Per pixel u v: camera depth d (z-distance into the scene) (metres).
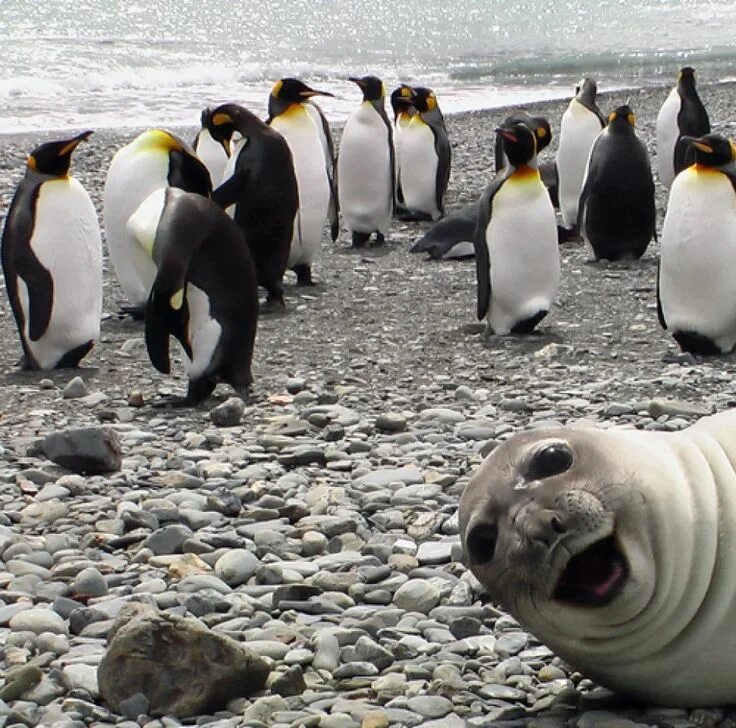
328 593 3.85
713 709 2.84
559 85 25.09
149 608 3.33
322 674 3.30
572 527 2.60
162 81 24.48
